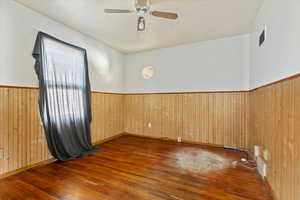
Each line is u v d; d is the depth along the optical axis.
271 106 1.84
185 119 3.93
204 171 2.33
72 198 1.70
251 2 2.21
